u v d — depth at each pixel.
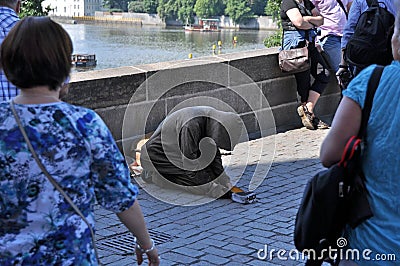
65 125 2.30
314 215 2.65
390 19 5.68
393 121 2.52
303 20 7.95
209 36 63.19
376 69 2.61
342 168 2.62
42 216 2.26
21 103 2.32
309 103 8.33
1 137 2.26
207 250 4.76
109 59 49.44
